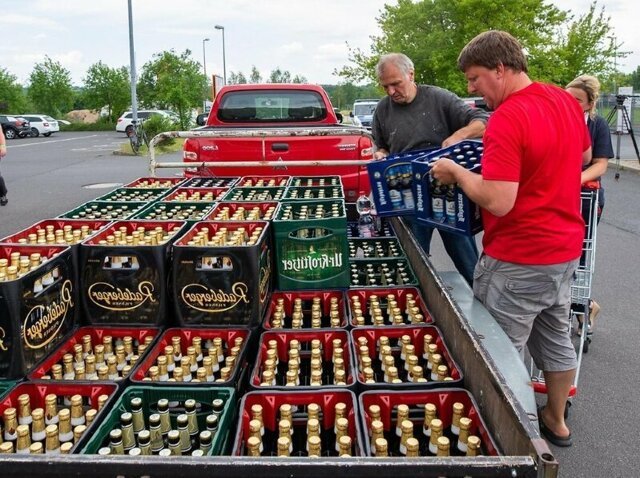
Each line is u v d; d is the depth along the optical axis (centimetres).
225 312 274
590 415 371
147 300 275
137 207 419
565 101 273
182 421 193
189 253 269
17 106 6128
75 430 189
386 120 475
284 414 201
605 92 2527
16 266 248
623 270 675
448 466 140
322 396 211
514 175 253
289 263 326
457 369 231
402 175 340
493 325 269
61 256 261
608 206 1058
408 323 304
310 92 702
